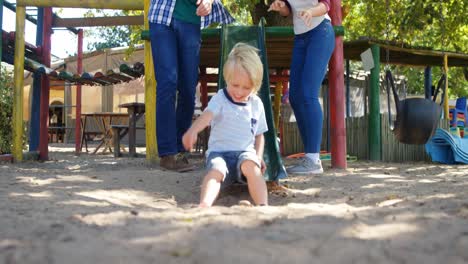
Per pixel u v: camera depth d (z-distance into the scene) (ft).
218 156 10.57
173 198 10.99
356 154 26.43
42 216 7.00
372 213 6.95
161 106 16.20
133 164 19.93
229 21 17.60
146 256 4.70
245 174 10.39
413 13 30.66
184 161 17.24
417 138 15.99
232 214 6.91
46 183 12.12
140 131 52.19
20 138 21.44
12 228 6.07
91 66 51.44
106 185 12.15
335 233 5.57
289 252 4.81
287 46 21.01
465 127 29.89
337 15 18.83
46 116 24.80
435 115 15.80
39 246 5.10
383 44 25.04
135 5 20.93
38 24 26.21
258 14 28.71
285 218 6.56
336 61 18.67
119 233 5.65
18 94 21.20
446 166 20.98
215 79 27.02
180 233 5.60
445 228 5.84
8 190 10.39
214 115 10.76
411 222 6.20
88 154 30.58
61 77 24.38
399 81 46.14
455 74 48.80
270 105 14.87
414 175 15.90
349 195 11.23
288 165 20.74
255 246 5.01
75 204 8.54
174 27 16.38
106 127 32.86
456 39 35.60
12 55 23.93
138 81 53.57
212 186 9.73
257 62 11.11
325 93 29.86
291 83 16.89
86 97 55.67
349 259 4.62
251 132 11.28
